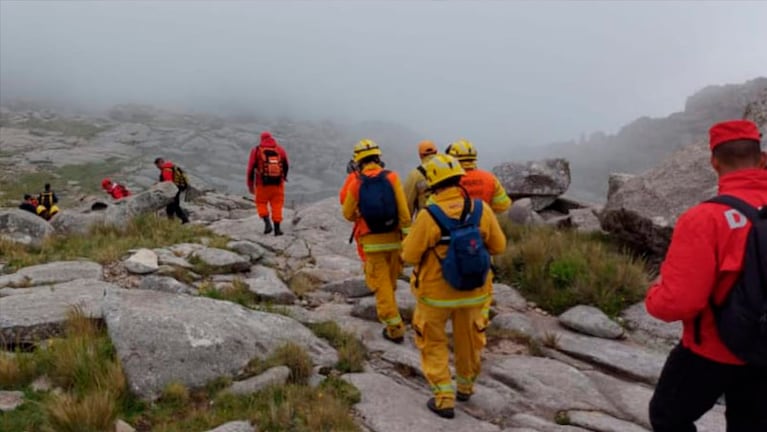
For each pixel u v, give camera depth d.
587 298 7.92
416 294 4.83
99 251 9.39
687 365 3.12
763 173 2.97
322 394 4.84
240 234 12.70
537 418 4.97
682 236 2.93
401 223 6.38
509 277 8.89
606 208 10.03
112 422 4.10
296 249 11.39
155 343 4.96
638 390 5.66
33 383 4.70
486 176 6.64
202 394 4.77
